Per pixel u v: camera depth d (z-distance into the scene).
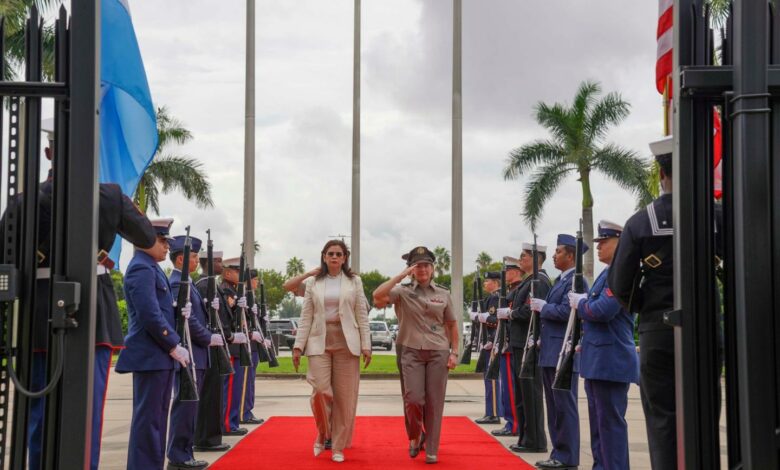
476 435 9.96
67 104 3.51
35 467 4.03
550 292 7.87
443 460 8.03
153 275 6.30
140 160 5.49
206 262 9.06
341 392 8.09
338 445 7.99
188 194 32.66
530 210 28.58
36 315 3.69
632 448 8.79
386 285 8.06
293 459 8.04
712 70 3.30
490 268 64.44
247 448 8.77
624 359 6.18
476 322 12.51
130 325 6.37
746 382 3.10
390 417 12.00
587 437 10.05
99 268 4.87
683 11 3.45
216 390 8.58
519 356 8.84
